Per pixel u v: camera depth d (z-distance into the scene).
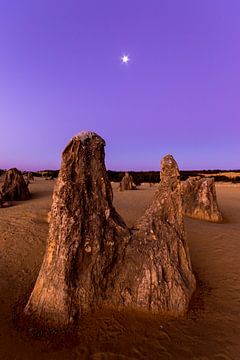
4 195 20.02
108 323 4.67
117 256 5.36
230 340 4.46
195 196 15.81
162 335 4.53
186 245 6.05
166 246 5.45
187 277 5.75
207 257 8.54
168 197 5.97
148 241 5.52
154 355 4.10
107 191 5.52
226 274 7.22
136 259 5.32
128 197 23.19
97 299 4.91
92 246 5.02
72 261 4.80
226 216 16.48
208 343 4.38
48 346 4.24
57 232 4.89
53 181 41.09
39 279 5.07
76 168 5.13
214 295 6.00
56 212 4.94
